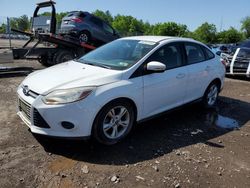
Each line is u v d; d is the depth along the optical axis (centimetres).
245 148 477
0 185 335
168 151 441
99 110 409
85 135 406
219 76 660
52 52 1133
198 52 611
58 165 382
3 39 2342
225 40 9538
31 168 372
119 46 545
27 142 439
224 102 757
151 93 481
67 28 1394
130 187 346
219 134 526
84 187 341
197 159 424
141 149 441
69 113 393
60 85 411
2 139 445
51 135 403
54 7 1079
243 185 369
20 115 462
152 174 376
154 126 539
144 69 473
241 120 616
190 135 509
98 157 407
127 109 452
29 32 1198
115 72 445
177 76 532
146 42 530
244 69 1167
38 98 405
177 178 372
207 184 364
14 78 912
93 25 1430
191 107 679
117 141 450
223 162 423
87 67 478
